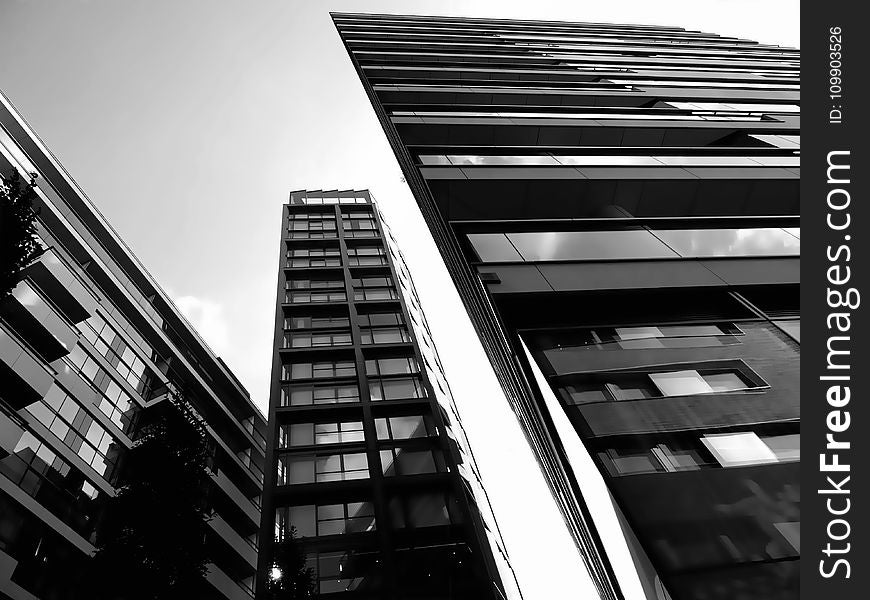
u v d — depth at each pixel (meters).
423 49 27.17
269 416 25.89
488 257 8.58
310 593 15.54
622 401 5.78
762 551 4.10
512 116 14.30
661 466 4.96
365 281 39.25
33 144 36.50
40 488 22.36
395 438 25.27
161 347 38.66
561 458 6.48
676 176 9.94
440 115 14.44
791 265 7.77
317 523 20.44
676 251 8.39
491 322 9.09
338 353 31.14
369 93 20.62
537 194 9.94
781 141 12.01
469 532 20.16
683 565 4.27
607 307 7.37
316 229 47.66
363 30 34.12
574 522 9.04
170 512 13.04
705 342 6.45
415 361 31.14
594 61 23.30
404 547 19.59
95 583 12.44
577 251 8.60
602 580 7.83
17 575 19.50
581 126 13.16
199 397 39.19
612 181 9.89
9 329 23.44
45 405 24.97
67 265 32.66
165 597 12.23
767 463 4.64
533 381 6.89
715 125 13.38
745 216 9.31
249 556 29.27
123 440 28.52
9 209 8.88
